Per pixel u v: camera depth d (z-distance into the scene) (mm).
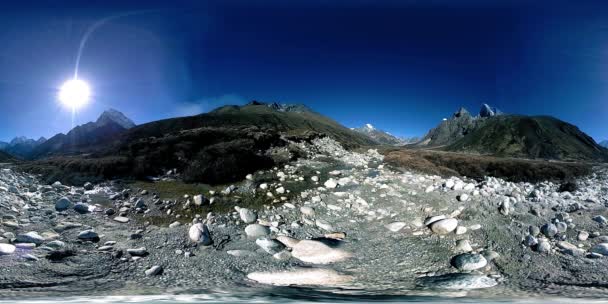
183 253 8781
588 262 8273
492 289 7039
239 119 193500
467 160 36188
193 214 11844
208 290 6750
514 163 35844
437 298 6461
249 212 11766
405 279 7703
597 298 6426
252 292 6703
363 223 11789
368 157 27984
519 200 12734
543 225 10062
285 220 11750
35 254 7590
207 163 16844
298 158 22500
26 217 10039
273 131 28297
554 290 6910
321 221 11648
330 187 15883
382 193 14945
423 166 24219
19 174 15188
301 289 6980
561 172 34500
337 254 9195
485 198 13195
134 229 10164
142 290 6570
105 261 7840
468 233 10227
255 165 18125
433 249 9422
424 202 13375
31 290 6148
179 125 79938
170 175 17500
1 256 7215
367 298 6430
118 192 13953
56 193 12859
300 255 9055
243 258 8727
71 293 6176
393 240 10234
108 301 5852
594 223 10516
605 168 39938
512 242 9508
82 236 8898
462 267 8273
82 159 17859
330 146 31500
